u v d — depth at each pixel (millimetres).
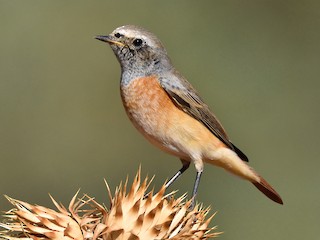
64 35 15828
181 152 8797
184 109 8711
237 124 14852
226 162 8992
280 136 14844
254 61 15492
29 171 15180
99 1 16000
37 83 15586
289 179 14375
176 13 15812
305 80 15367
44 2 15930
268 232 13586
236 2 15828
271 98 15133
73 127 15398
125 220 5906
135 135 15211
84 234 5879
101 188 15008
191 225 6074
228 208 13570
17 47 15648
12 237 5879
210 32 15648
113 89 15641
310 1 15750
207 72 15305
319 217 13836
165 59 8945
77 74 15711
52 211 6027
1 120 15336
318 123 14945
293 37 15703
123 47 8875
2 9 15742
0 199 14906
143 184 6004
